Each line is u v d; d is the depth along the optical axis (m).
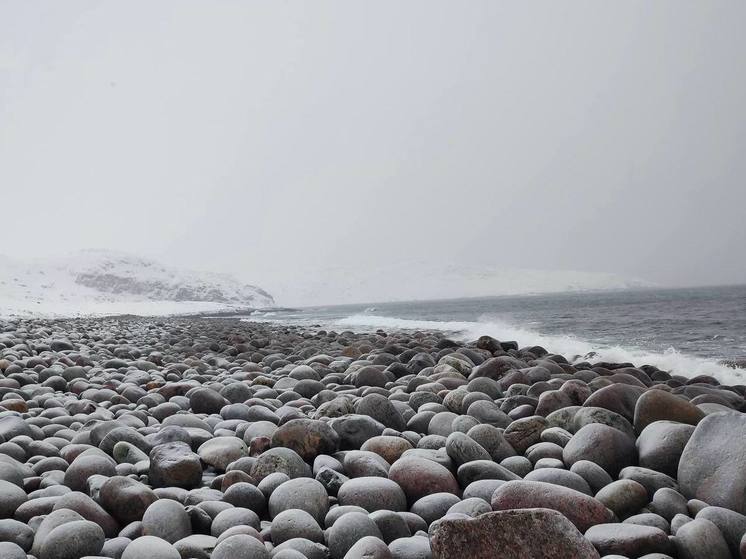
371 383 6.97
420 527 2.91
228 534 2.69
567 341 15.91
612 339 17.34
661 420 4.08
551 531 2.36
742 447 3.09
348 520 2.71
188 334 20.11
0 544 2.52
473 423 4.45
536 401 5.35
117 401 6.14
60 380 6.98
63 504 2.93
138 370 8.51
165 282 180.75
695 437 3.34
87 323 28.78
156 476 3.58
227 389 6.29
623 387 4.93
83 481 3.44
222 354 12.32
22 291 102.31
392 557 2.47
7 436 4.38
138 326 27.19
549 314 37.72
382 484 3.20
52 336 15.59
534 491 2.92
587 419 4.32
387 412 4.83
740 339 16.48
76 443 4.34
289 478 3.52
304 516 2.85
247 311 107.62
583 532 2.80
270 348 13.73
